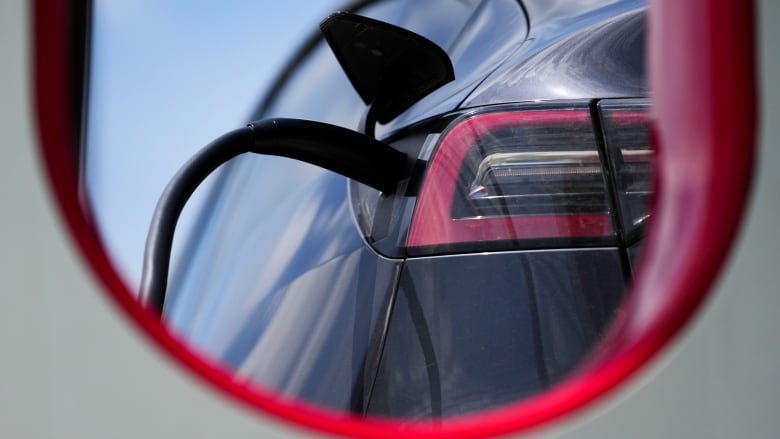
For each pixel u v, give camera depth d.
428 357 1.94
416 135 2.20
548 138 2.02
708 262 1.69
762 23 1.69
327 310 2.11
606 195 1.98
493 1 2.63
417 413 1.92
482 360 1.91
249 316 2.42
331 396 2.01
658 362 1.70
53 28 1.67
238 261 2.74
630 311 1.76
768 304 1.69
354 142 2.21
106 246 1.70
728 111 1.68
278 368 2.14
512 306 1.93
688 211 1.71
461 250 1.98
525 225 1.97
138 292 2.13
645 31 2.17
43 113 1.67
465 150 2.04
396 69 2.30
